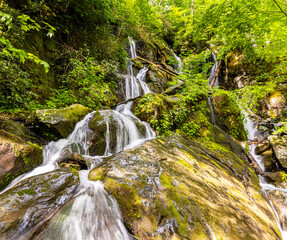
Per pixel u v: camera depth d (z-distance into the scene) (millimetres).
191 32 12148
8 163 2236
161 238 1718
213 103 7098
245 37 6516
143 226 1842
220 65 13469
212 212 2219
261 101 9812
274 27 5055
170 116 5758
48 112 3490
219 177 3520
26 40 4238
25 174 2480
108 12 7453
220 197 2709
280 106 9117
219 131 6035
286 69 7570
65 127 3549
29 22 4547
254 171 5164
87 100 5648
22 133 2945
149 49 14031
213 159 4496
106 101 6508
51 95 4895
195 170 3350
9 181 2236
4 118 2953
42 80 4656
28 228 1513
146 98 5918
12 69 3143
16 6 4012
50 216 1685
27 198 1817
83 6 6418
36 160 2723
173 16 13414
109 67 6613
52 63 5410
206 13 5738
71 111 3971
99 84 6410
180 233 1781
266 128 8398
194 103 6477
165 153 3736
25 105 3689
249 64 11148
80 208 1888
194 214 2082
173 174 2855
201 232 1854
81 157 3115
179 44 16797
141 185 2338
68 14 6387
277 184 4672
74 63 5305
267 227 2504
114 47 8312
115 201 2076
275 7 4359
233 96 7484
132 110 6137
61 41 6137
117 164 2893
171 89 8969
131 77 9281
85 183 2350
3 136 2383
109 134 4086
